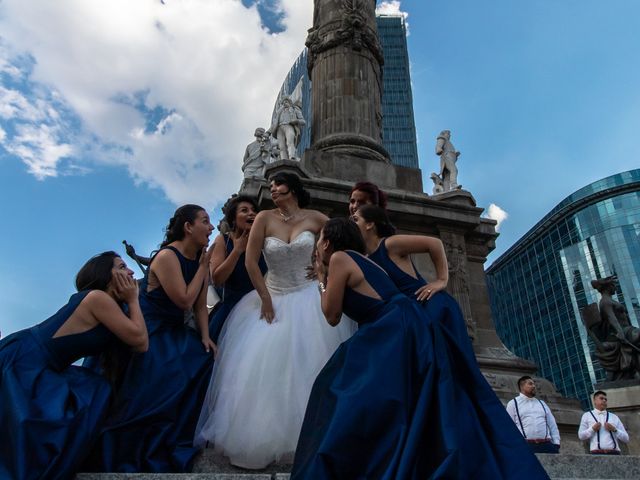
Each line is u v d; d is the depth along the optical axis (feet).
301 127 49.88
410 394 10.74
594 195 286.66
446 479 9.09
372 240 15.38
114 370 13.44
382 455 9.86
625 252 270.67
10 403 10.50
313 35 54.85
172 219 15.96
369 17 55.11
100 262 13.33
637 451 37.76
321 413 10.65
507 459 10.12
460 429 10.36
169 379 13.57
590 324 46.16
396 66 379.96
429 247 14.61
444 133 53.88
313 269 16.16
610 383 40.86
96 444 12.28
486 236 44.86
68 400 11.22
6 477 9.74
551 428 26.12
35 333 11.98
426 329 11.69
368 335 11.54
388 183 44.29
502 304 345.72
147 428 12.89
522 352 319.68
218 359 14.96
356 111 49.37
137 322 12.90
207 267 15.84
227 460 13.34
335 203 38.83
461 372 11.62
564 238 299.58
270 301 15.11
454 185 51.03
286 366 13.73
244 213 18.17
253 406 13.17
